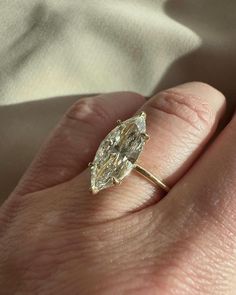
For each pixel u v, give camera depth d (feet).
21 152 0.18
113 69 0.19
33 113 0.19
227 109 0.18
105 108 0.17
